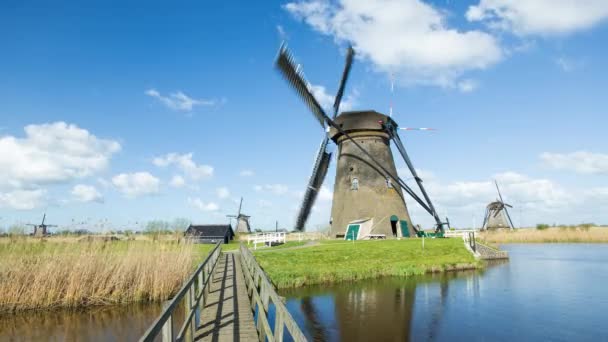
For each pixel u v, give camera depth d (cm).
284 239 3183
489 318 1492
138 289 1630
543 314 1554
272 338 598
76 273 1572
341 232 3319
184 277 1770
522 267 2820
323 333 1313
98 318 1430
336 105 3431
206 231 4506
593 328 1385
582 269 2722
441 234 3438
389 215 3275
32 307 1489
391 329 1357
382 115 3403
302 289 1898
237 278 1520
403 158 3366
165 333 501
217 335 779
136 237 2039
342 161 3466
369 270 2208
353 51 3416
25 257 1602
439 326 1398
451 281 2161
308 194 3347
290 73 2722
